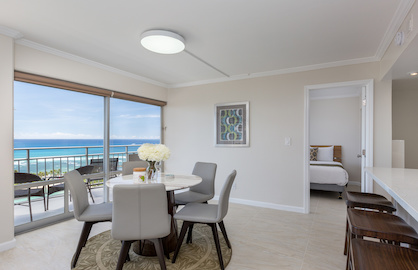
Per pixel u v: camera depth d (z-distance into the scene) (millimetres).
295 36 2535
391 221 1565
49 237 2674
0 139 2365
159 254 1864
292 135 3697
